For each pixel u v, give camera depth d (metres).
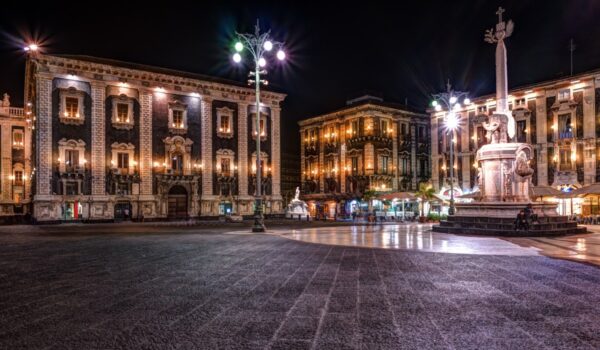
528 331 6.33
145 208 55.59
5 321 6.91
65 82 51.53
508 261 13.77
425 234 26.70
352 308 7.71
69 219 50.31
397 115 71.00
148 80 57.00
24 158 70.00
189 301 8.29
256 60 29.72
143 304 8.05
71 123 51.69
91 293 9.09
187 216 59.12
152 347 5.66
